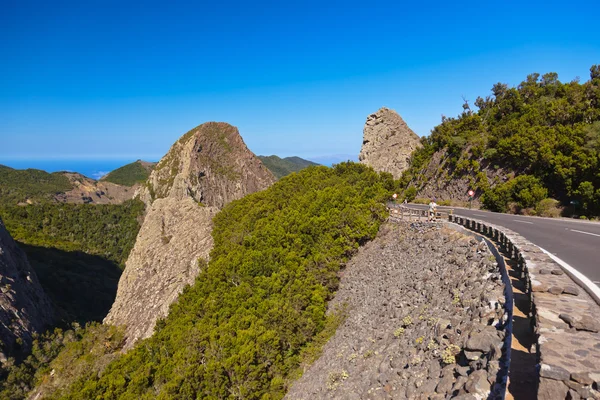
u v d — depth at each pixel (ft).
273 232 109.91
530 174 121.19
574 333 18.61
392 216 95.14
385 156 271.90
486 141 153.99
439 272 52.70
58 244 434.71
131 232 531.91
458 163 158.20
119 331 160.04
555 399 15.14
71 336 229.45
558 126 126.31
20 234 424.87
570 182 103.55
